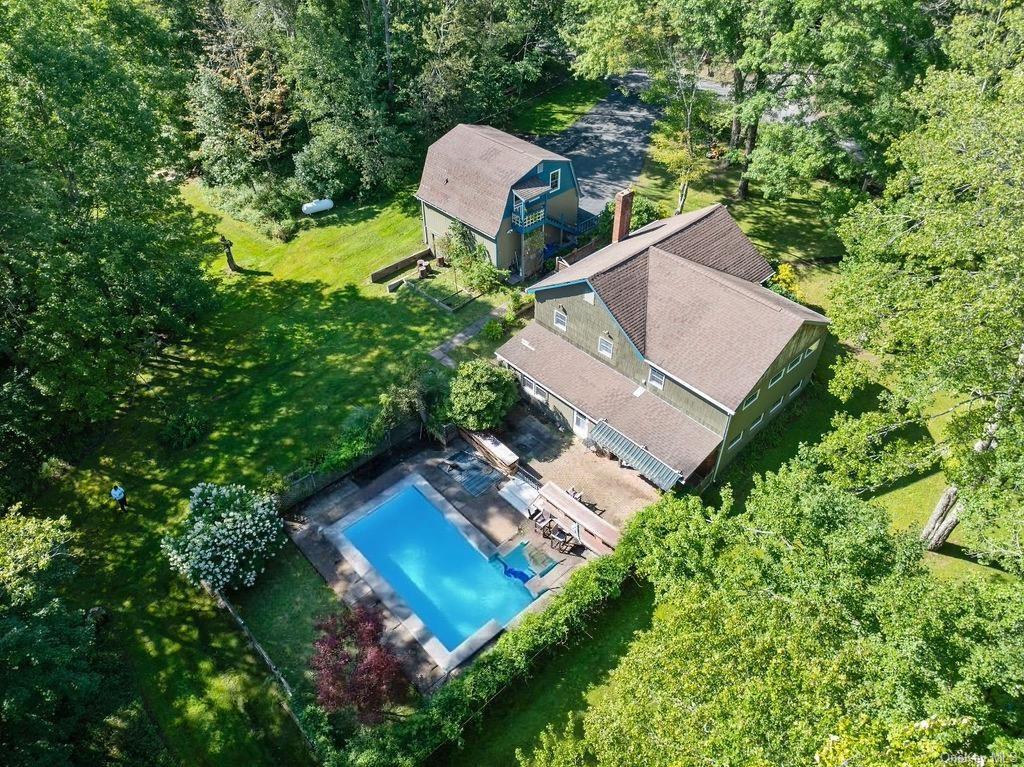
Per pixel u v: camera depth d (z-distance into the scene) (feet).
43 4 106.83
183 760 69.31
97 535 90.27
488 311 122.62
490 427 98.07
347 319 123.13
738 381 84.94
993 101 80.43
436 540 88.48
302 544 88.02
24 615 63.62
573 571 82.99
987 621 49.88
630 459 89.40
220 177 156.66
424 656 76.69
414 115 155.02
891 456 72.79
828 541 57.00
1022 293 57.88
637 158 160.04
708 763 44.73
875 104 103.19
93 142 96.99
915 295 70.08
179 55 165.99
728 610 52.95
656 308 94.17
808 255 128.47
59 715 68.95
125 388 106.83
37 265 90.22
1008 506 58.18
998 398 63.77
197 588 83.76
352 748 65.31
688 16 117.91
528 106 184.85
